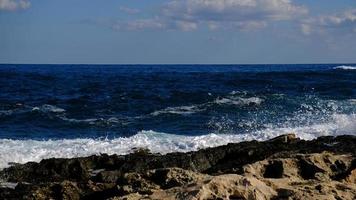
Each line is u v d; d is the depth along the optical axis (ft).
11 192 32.65
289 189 25.14
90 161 41.14
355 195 24.98
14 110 87.40
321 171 30.53
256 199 24.12
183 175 29.17
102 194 30.63
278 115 72.38
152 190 27.07
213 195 24.23
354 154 36.01
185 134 60.80
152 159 40.40
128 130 66.74
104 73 237.25
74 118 79.25
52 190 31.48
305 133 55.26
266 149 41.81
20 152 48.57
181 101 94.84
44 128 71.26
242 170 30.50
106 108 89.20
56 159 40.65
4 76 185.57
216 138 53.47
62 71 279.08
